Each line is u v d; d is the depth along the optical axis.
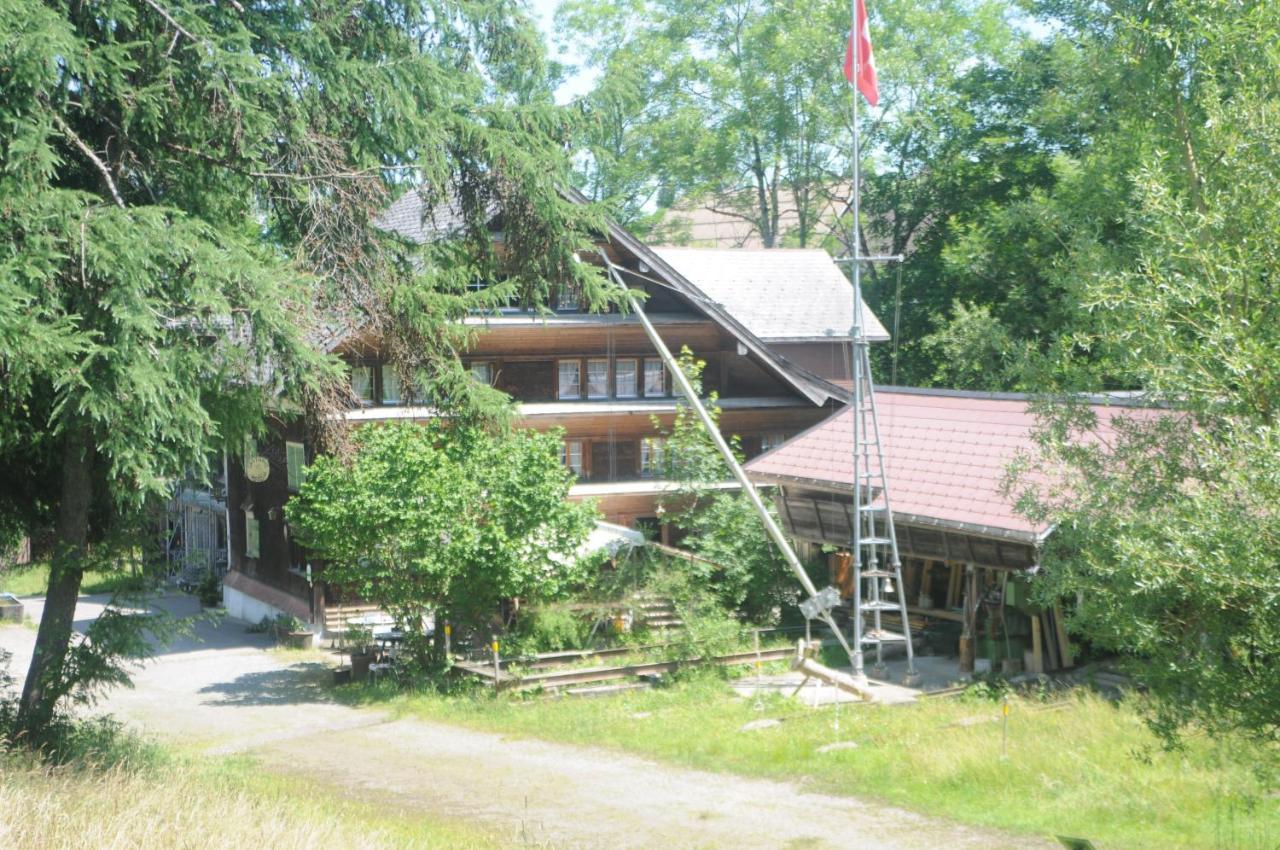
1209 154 11.94
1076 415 12.72
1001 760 17.00
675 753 19.02
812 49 49.03
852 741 19.11
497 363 31.97
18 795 10.62
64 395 12.15
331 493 24.42
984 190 45.06
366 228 16.53
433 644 25.28
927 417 27.66
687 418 29.89
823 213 56.88
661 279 32.34
